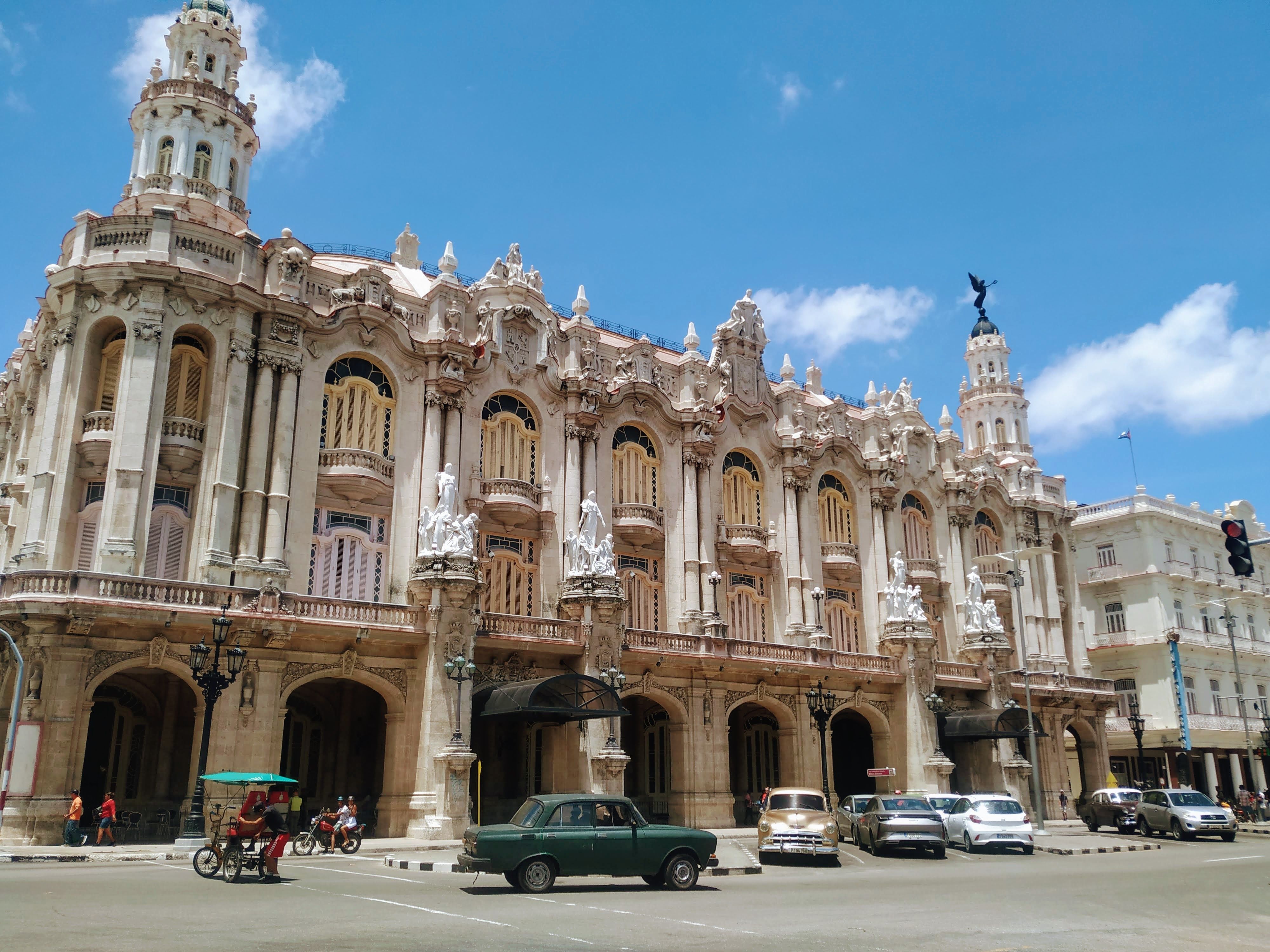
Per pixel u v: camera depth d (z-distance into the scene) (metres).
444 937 14.34
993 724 49.59
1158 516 73.50
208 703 28.92
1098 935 15.89
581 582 41.78
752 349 53.50
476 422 43.41
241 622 33.53
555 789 40.12
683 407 49.81
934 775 49.22
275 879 21.92
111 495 34.78
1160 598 71.75
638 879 23.91
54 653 31.61
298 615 35.03
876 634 53.72
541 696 36.00
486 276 45.84
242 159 47.62
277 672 34.88
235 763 33.44
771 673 46.41
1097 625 75.12
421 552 39.06
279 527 37.28
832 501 55.06
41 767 30.81
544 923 16.00
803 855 29.67
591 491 45.28
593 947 13.79
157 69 46.88
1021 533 63.00
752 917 17.27
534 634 39.94
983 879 25.05
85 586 31.83
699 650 44.47
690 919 16.91
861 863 30.05
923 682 50.81
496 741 42.28
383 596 39.75
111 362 37.62
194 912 16.48
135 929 14.63
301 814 39.19
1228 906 19.84
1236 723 72.00
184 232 38.16
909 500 58.31
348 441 40.62
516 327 45.59
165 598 33.03
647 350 49.44
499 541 43.25
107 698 37.66
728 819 43.81
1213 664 73.25
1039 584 63.03
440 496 39.06
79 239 37.78
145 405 35.78
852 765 54.81
